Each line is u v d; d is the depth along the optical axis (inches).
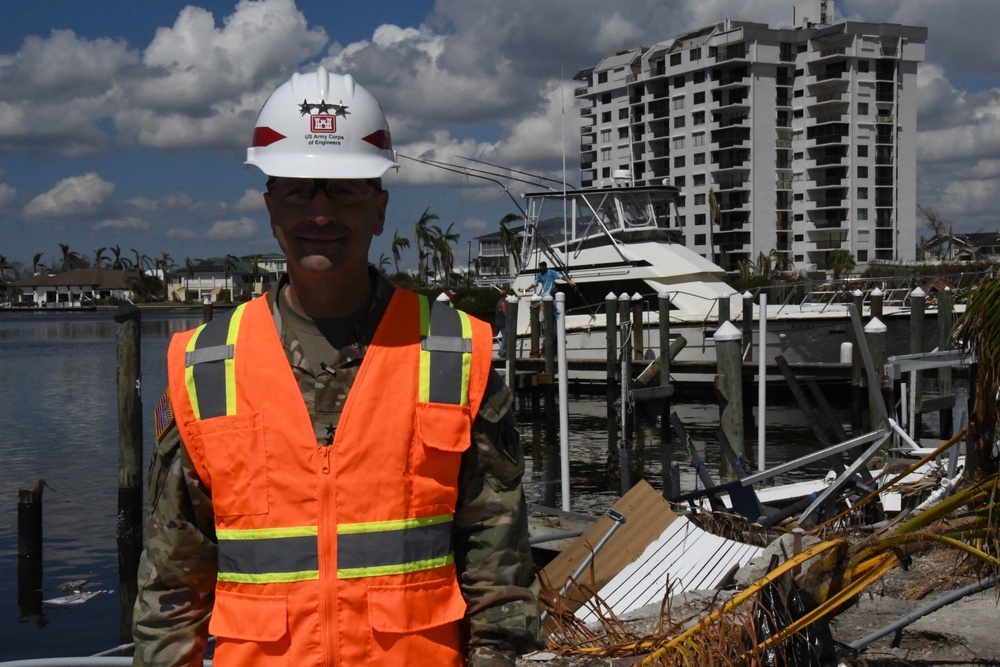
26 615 285.1
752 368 641.0
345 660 71.2
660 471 507.2
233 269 4394.7
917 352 591.2
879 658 155.4
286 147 75.9
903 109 2861.7
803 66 2839.6
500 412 77.6
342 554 72.2
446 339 76.9
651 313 697.6
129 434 391.5
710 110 2832.2
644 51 3090.6
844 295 773.3
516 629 76.7
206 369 75.4
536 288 727.1
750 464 503.5
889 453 323.0
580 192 736.3
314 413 74.0
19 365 1230.3
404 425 74.1
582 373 724.7
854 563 128.3
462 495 78.1
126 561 339.3
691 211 2901.1
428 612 73.8
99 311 4416.8
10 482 474.0
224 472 73.5
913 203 2896.2
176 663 77.1
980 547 131.6
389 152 79.1
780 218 2866.6
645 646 145.2
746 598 122.4
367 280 77.9
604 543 206.1
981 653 155.2
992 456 172.1
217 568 79.8
